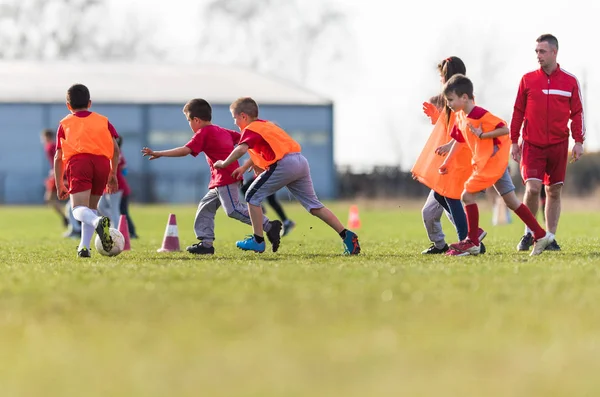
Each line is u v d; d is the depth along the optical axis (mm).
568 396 10062
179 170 147500
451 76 30156
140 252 34188
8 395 10336
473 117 27328
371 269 23172
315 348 12711
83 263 27094
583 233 48062
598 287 19141
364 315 15344
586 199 115625
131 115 147125
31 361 12219
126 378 11023
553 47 31734
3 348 13172
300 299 17188
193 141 30594
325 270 22953
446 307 16156
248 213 31031
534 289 18688
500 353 12344
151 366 11688
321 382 10656
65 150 29781
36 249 37688
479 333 13742
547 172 32469
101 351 12742
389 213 92125
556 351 12445
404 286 19062
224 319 15062
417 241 41844
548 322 14641
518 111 32500
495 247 35031
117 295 18141
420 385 10477
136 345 13109
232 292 18391
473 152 27953
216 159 30906
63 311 16344
